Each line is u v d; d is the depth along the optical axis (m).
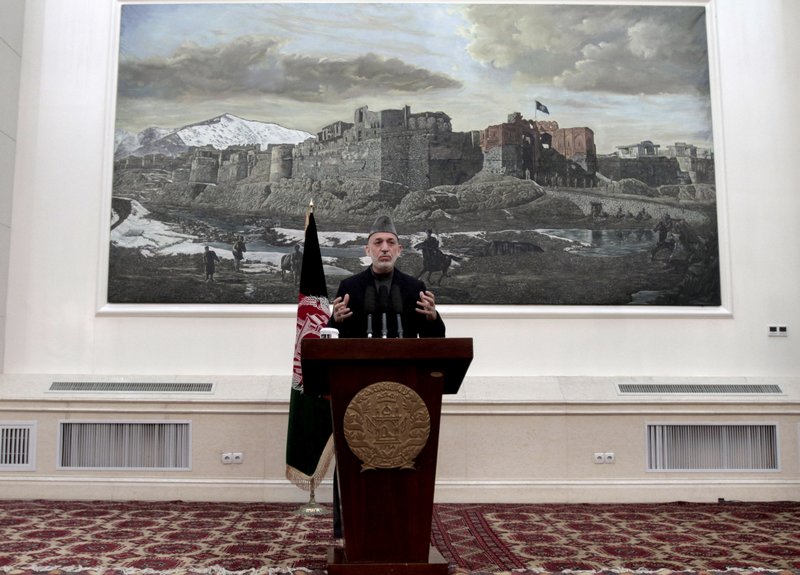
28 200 7.73
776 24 8.07
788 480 7.25
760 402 7.29
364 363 3.62
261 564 4.35
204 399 7.19
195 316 7.62
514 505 6.92
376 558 3.58
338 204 7.87
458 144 7.95
